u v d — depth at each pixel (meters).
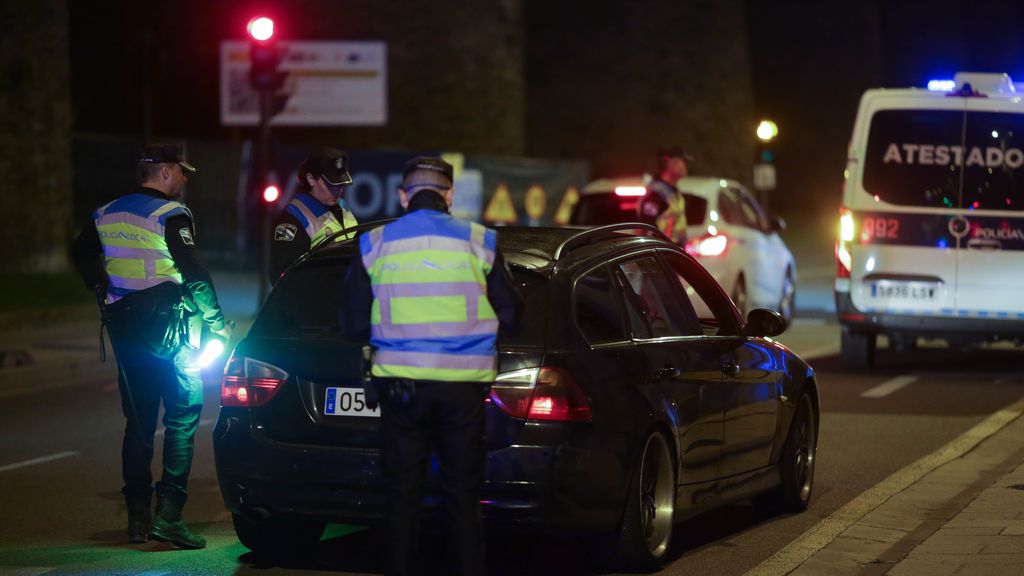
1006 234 36.78
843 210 38.00
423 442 15.22
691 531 20.70
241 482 17.30
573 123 98.38
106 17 87.56
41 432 29.69
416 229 15.16
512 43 85.06
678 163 33.62
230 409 17.53
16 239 56.88
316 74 82.12
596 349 17.30
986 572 16.89
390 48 82.38
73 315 49.56
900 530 20.41
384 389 15.05
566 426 16.48
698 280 20.75
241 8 82.19
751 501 22.08
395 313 15.05
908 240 37.41
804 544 19.58
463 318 15.02
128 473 19.59
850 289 37.94
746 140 99.44
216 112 82.69
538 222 74.38
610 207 43.69
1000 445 27.53
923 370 39.72
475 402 15.12
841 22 119.31
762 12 120.81
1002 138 36.88
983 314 36.97
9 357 38.19
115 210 19.30
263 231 49.16
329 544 19.59
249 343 17.66
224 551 19.19
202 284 19.05
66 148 58.66
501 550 19.17
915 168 37.41
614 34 98.12
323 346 17.20
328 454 16.89
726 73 98.56
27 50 56.88
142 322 19.00
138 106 84.94
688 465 18.52
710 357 19.41
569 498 16.53
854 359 39.81
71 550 19.27
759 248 48.12
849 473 25.00
